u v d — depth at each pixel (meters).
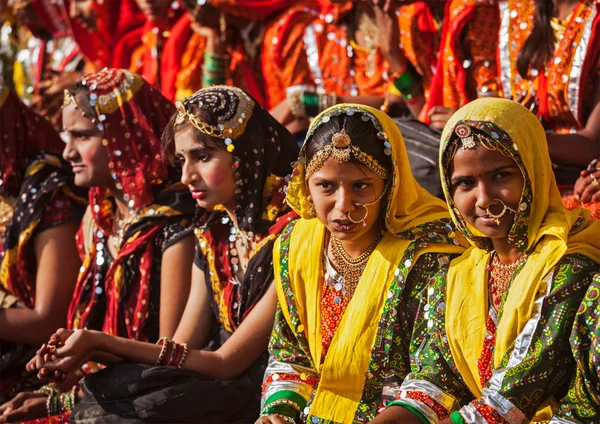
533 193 2.83
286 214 3.76
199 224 4.02
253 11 5.62
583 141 4.28
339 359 3.18
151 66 6.02
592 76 4.36
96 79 4.30
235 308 3.78
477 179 2.82
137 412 3.57
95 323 4.41
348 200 3.09
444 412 2.90
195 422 3.58
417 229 3.19
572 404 2.71
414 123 4.46
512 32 4.55
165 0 5.96
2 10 7.09
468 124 2.79
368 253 3.24
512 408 2.73
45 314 4.54
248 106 3.77
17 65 7.03
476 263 2.99
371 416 3.14
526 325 2.76
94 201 4.46
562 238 2.77
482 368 2.88
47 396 4.15
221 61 5.66
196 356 3.64
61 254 4.61
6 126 4.75
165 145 3.87
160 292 4.18
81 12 6.30
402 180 3.20
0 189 4.76
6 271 4.65
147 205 4.23
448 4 4.83
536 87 4.50
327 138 3.08
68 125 4.31
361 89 5.35
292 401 3.22
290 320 3.35
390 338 3.13
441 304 3.01
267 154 3.82
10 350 4.59
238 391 3.61
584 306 2.70
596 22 4.30
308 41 5.51
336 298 3.26
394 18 4.93
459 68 4.78
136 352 3.63
